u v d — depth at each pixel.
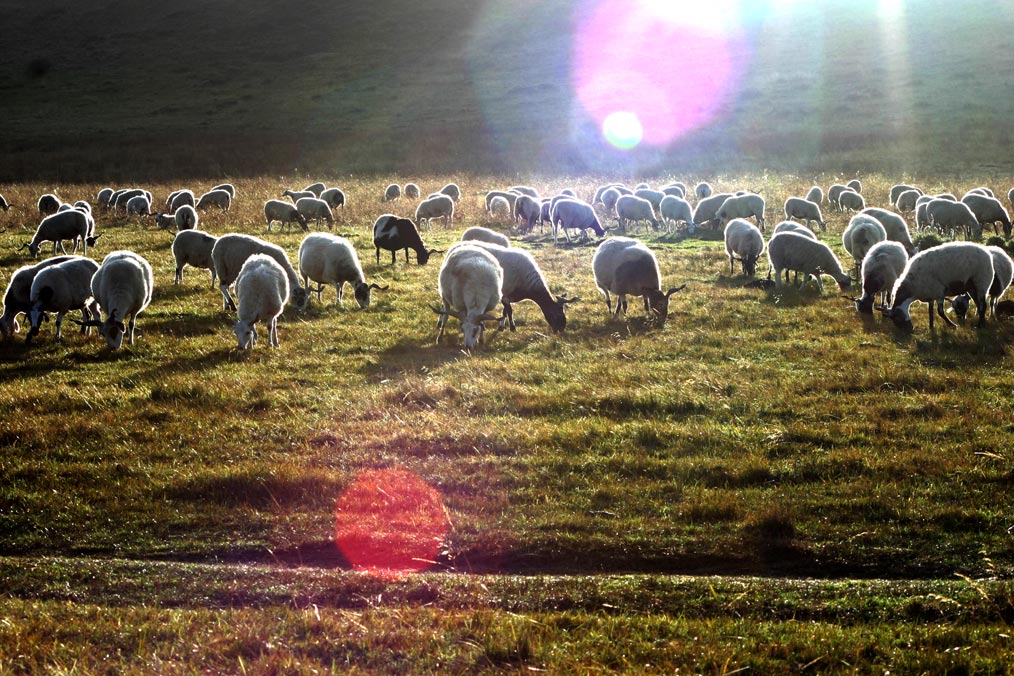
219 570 8.20
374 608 7.38
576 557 8.65
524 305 19.11
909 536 8.84
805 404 12.45
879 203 33.94
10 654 6.29
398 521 9.33
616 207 30.64
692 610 7.46
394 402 12.75
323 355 15.38
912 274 16.28
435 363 14.79
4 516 9.40
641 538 8.87
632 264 17.39
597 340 16.20
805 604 7.50
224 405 12.66
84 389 13.16
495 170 49.09
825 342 15.82
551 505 9.60
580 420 11.90
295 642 6.63
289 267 18.58
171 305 19.02
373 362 14.82
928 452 10.66
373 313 18.39
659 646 6.68
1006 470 10.05
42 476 10.27
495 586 7.82
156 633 6.77
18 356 15.41
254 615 7.18
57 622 6.99
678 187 35.28
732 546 8.73
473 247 16.36
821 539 8.83
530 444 11.10
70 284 16.52
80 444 11.23
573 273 22.97
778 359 14.84
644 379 13.59
